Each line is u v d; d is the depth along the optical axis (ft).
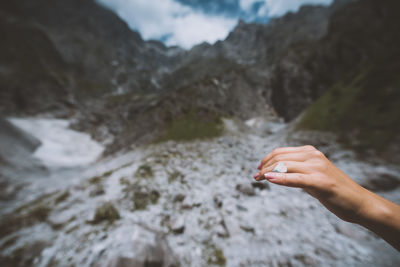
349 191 2.36
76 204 13.62
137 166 21.85
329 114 34.27
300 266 8.19
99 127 108.27
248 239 10.12
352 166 17.71
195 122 42.06
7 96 106.42
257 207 13.14
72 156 61.11
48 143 68.49
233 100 76.89
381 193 13.26
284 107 94.53
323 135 28.35
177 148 30.42
